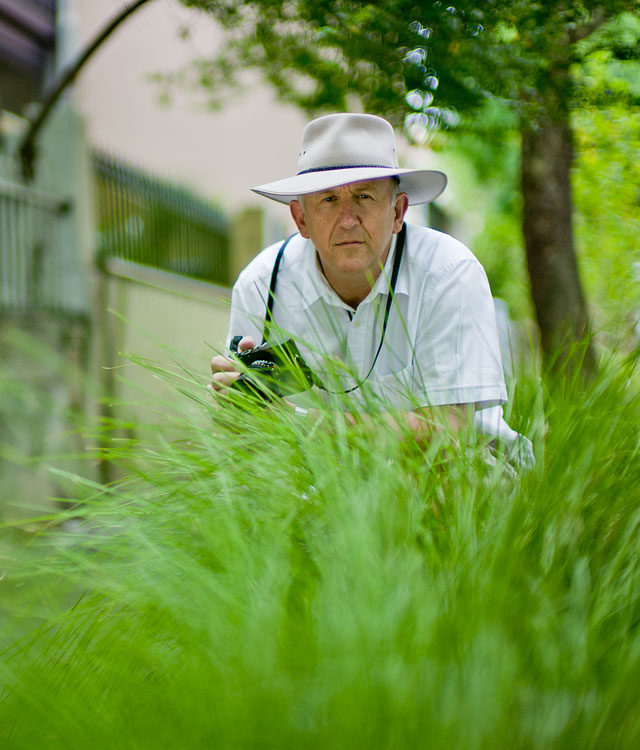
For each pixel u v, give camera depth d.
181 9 5.27
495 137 4.39
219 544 1.21
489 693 0.93
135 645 1.12
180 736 0.95
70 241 7.63
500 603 1.04
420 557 1.15
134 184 9.22
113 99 12.36
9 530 1.29
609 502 1.31
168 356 1.72
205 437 1.49
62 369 1.54
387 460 1.44
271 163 14.12
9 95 11.06
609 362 1.60
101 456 1.46
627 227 4.62
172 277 9.48
